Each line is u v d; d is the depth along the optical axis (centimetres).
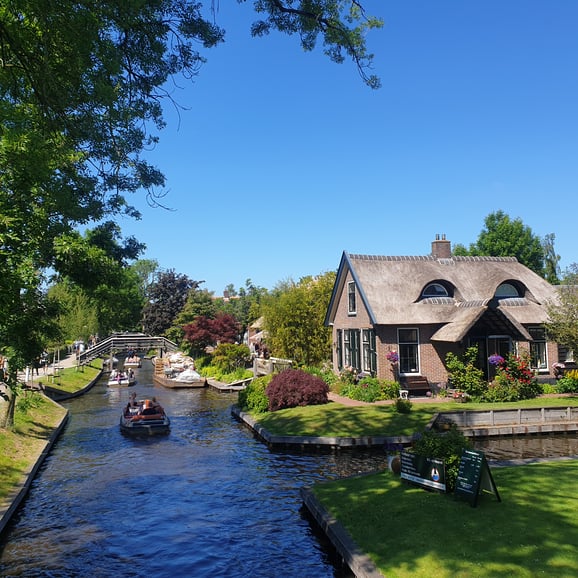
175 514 1219
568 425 2036
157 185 1073
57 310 1445
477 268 3128
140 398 3422
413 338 2745
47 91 782
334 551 940
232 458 1755
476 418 2033
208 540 1061
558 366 2816
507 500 962
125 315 8575
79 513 1238
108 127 876
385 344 2708
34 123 878
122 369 6038
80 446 1969
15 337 1333
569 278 2725
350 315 3095
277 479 1491
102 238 1537
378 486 1141
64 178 1071
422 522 892
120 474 1572
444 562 750
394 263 3056
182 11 966
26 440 1848
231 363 4588
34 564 972
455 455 1034
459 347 2756
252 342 7056
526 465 1262
